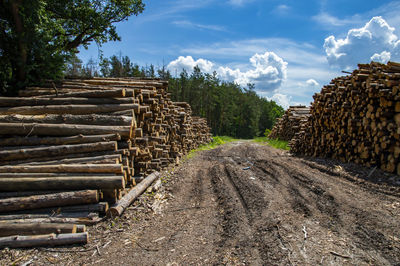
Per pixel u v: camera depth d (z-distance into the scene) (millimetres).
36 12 6910
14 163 4754
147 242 3641
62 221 3908
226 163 9805
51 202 4070
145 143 7004
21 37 6672
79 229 3820
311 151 11055
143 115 7000
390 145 6117
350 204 4543
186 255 3230
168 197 5703
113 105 5871
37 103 5844
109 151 5062
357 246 3215
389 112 6215
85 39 12664
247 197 5250
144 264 3068
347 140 8258
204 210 4855
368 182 5828
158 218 4566
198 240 3633
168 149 10617
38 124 5098
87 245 3549
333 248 3191
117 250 3424
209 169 8836
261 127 71188
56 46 8453
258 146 19531
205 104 49969
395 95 5906
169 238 3738
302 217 4180
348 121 7949
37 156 4855
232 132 61906
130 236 3842
